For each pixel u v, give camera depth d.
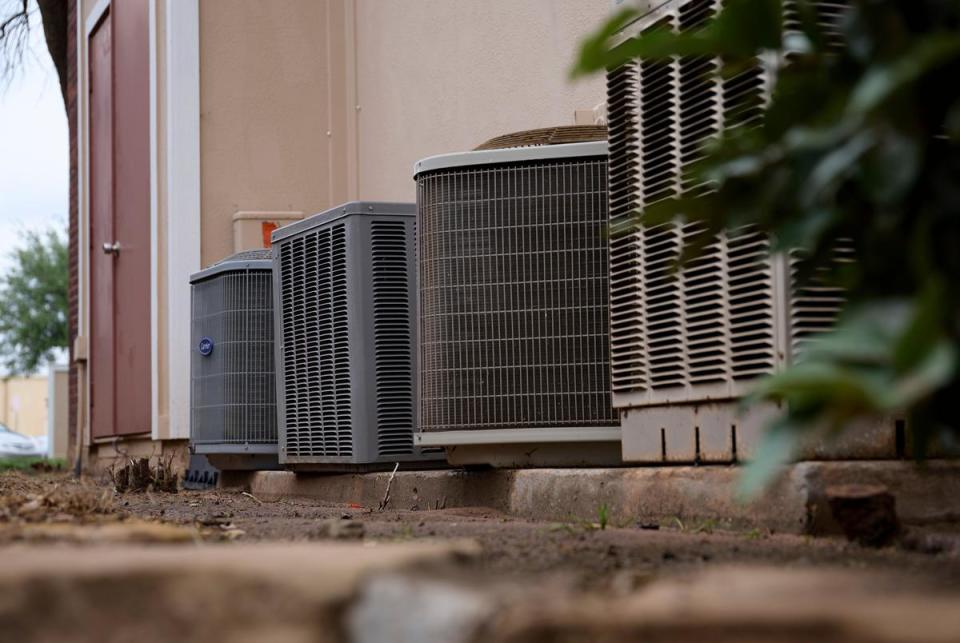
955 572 3.10
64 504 5.16
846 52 2.37
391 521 5.52
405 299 7.40
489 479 6.27
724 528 4.60
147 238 13.45
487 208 6.09
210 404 9.48
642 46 2.32
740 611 1.94
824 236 2.50
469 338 6.10
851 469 4.28
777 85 2.47
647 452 5.25
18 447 35.91
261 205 13.31
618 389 5.42
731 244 4.66
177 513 6.48
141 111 13.81
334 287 7.55
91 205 16.11
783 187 2.41
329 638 2.30
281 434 8.24
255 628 2.32
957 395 2.22
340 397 7.52
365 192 13.18
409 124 11.79
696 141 4.84
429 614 2.23
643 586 2.71
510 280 6.04
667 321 5.06
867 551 3.79
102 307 15.41
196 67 13.16
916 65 1.95
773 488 4.40
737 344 4.62
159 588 2.38
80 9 16.77
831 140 2.23
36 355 43.97
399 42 12.05
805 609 1.92
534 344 5.98
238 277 9.27
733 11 2.34
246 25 13.36
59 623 2.33
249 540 4.21
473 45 10.30
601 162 5.93
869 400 1.79
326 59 13.58
